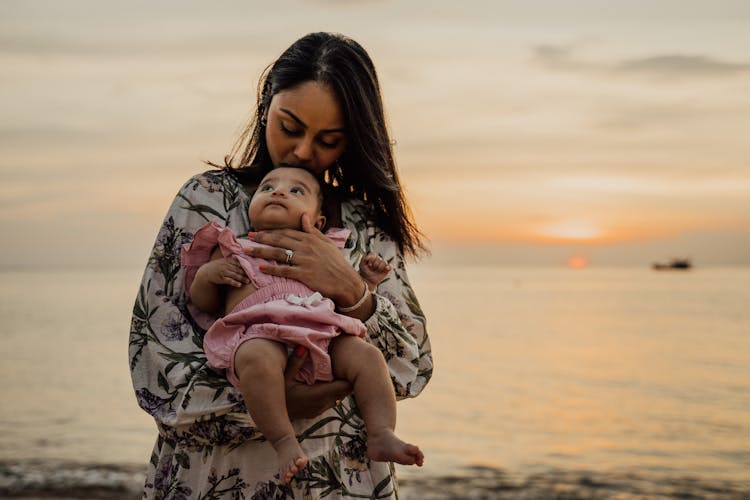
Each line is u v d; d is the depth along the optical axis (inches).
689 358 1037.8
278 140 93.0
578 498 420.5
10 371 915.4
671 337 1304.1
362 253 98.5
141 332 87.5
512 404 727.7
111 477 416.2
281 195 90.4
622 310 2007.9
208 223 89.7
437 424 634.8
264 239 89.3
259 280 87.5
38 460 466.9
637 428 616.1
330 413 87.0
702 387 811.4
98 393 748.0
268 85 96.7
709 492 435.8
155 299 87.9
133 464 454.3
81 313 1856.5
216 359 82.9
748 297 2620.6
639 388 812.6
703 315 1792.6
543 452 532.4
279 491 83.3
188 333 87.0
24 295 2965.1
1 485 395.2
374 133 94.5
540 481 454.9
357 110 92.7
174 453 86.7
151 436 553.3
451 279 5718.5
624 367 965.8
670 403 724.7
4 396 730.8
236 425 80.7
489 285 4315.9
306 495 83.4
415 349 92.7
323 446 85.5
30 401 701.3
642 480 461.4
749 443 557.6
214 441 81.5
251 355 80.3
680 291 3191.4
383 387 84.0
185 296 90.4
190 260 90.2
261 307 84.4
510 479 457.1
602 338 1301.7
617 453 530.6
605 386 829.2
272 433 78.8
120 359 1021.8
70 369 930.7
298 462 77.2
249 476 83.4
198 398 80.7
